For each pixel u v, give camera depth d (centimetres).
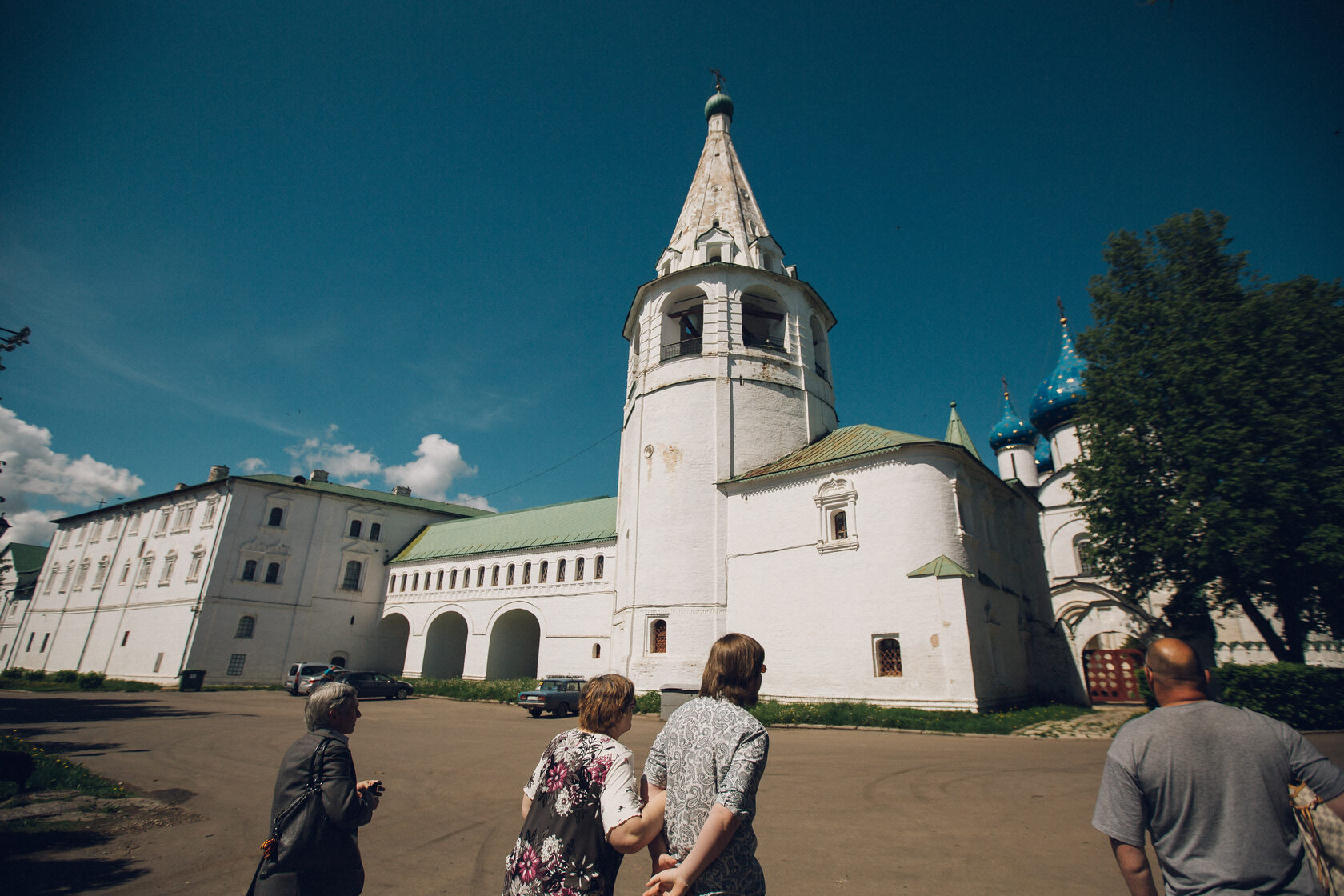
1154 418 1991
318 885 390
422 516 5425
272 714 2489
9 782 1027
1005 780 1113
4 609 6378
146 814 935
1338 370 1798
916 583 2238
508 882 340
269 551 4544
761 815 888
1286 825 298
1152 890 306
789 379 3134
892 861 700
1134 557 2066
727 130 4006
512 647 4325
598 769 345
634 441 3206
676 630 2719
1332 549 1694
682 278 3272
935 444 2345
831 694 2333
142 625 4606
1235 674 1681
